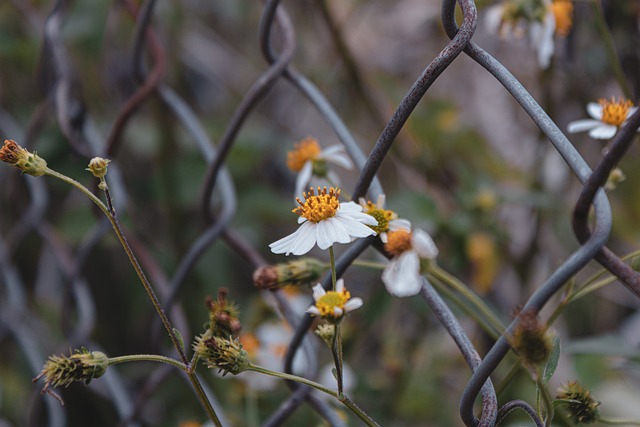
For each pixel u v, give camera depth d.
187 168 0.84
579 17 0.68
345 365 0.66
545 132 0.39
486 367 0.39
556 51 0.69
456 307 0.65
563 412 0.45
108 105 0.91
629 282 0.38
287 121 1.00
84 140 0.65
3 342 0.78
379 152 0.42
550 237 0.77
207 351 0.42
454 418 0.74
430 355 0.75
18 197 0.88
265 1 0.53
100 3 0.83
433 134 0.83
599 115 0.47
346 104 0.91
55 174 0.42
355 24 0.99
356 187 0.42
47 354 0.82
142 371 0.85
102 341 0.88
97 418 0.83
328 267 0.46
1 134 0.84
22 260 0.90
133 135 0.87
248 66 1.03
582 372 0.55
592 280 0.44
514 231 0.80
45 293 0.89
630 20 0.66
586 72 0.70
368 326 0.69
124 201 0.59
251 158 0.88
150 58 0.90
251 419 0.58
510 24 0.56
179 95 0.92
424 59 1.00
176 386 0.76
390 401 0.72
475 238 0.70
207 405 0.43
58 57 0.64
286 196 0.98
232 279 0.86
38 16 0.90
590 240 0.38
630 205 0.71
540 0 0.56
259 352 0.57
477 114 0.92
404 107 0.41
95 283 0.87
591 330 0.76
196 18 1.04
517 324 0.38
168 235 0.83
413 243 0.41
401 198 0.68
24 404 0.83
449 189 0.83
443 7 0.41
